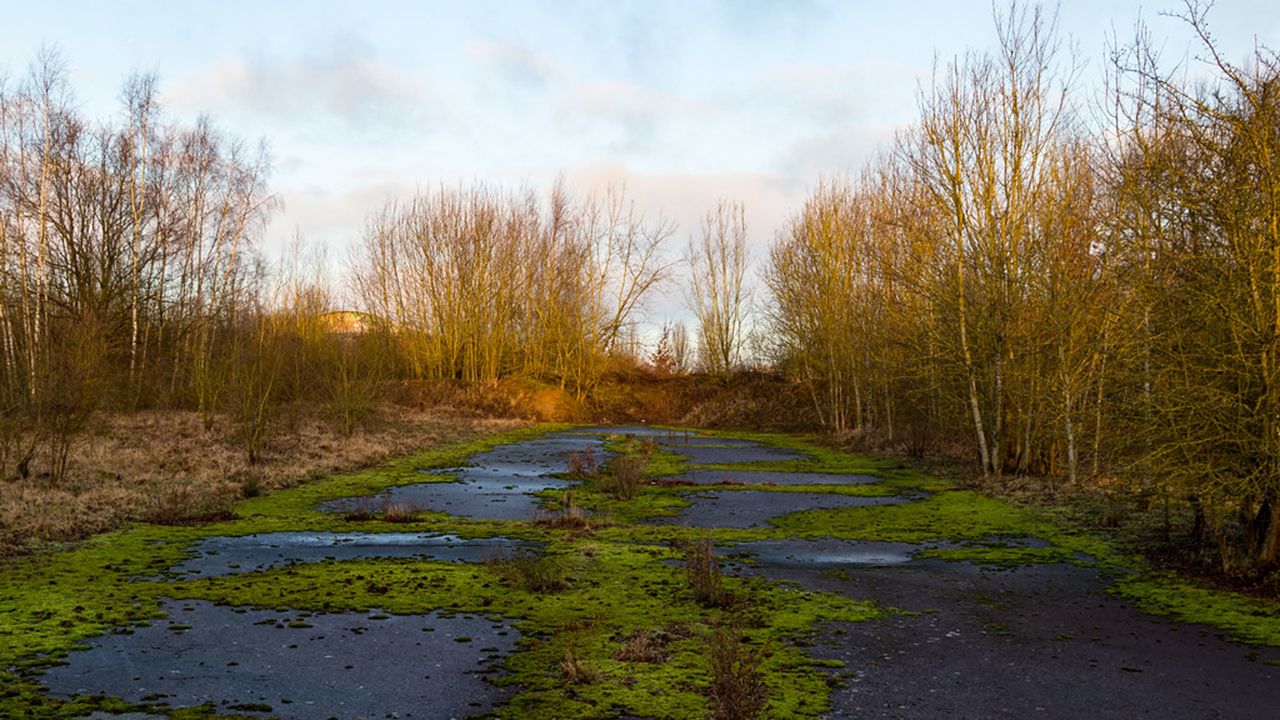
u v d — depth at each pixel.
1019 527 18.61
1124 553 15.54
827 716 7.61
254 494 22.25
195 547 15.36
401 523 18.56
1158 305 14.27
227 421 33.94
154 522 17.89
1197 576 13.58
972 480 27.33
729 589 12.53
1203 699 8.20
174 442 28.45
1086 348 23.02
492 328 63.38
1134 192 15.56
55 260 38.22
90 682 8.22
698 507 22.03
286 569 13.56
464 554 15.07
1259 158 12.46
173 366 39.31
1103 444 19.38
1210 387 12.55
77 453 24.23
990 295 26.30
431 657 9.17
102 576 12.79
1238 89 12.87
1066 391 23.20
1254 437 12.18
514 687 8.26
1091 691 8.41
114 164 39.94
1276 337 12.06
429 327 62.59
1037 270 26.00
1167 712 7.86
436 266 61.97
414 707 7.71
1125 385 15.80
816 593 12.47
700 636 10.06
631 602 11.66
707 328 76.44
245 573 13.26
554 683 8.35
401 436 40.00
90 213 39.75
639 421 65.31
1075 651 9.78
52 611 10.71
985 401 29.09
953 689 8.41
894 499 23.70
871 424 45.22
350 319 57.44
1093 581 13.48
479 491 24.69
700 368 81.50
